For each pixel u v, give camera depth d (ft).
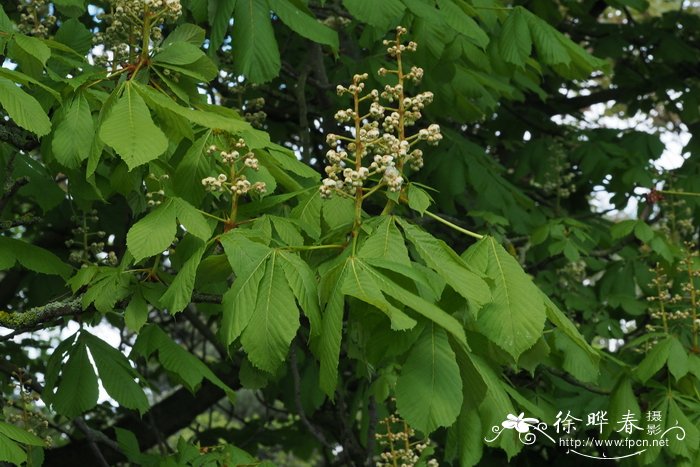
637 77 27.63
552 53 13.42
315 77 19.42
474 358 8.68
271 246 10.19
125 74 10.41
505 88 17.10
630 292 20.59
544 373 17.35
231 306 8.36
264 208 10.85
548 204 24.38
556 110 26.71
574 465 20.51
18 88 9.51
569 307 19.97
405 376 8.16
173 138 10.95
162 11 10.48
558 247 18.66
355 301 8.53
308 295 8.34
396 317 7.50
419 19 13.92
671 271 18.63
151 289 10.85
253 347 8.11
